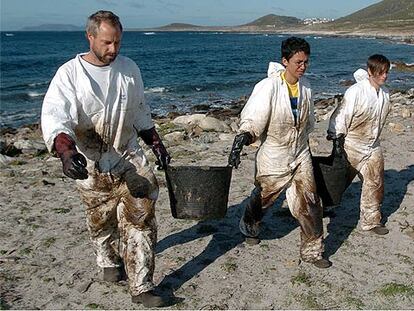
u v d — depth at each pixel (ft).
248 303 15.61
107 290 16.15
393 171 28.63
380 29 534.37
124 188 14.64
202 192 16.14
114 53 13.42
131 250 14.80
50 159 33.78
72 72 13.66
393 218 21.97
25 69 139.23
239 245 19.38
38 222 22.02
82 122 13.87
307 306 15.46
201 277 17.06
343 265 17.83
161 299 15.06
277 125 16.96
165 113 66.03
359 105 19.20
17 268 17.83
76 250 19.20
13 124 61.36
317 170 18.79
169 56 204.03
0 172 29.94
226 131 43.19
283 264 17.89
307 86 17.16
